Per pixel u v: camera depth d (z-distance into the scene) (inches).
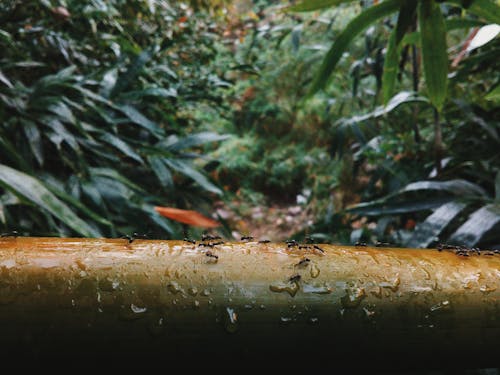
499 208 42.3
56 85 65.4
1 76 55.7
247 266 17.7
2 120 57.7
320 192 154.9
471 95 83.9
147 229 63.9
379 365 18.7
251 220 152.9
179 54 111.0
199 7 116.3
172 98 97.7
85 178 61.8
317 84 48.4
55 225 53.2
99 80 74.8
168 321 16.4
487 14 37.9
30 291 15.7
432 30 39.4
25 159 57.7
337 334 17.6
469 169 64.1
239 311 16.9
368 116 81.5
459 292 18.9
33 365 15.7
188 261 17.5
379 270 18.8
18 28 73.2
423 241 44.7
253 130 203.6
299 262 18.3
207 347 16.7
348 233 76.2
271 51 189.0
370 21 43.9
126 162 85.7
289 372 18.0
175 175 98.2
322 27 164.6
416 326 18.3
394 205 54.3
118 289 16.3
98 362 16.1
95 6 79.3
